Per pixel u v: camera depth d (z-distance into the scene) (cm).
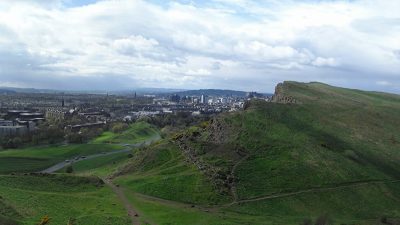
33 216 12450
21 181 15625
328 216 14750
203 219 13525
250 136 19675
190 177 16700
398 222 14750
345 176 17712
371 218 15212
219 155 18225
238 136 19638
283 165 17762
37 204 13525
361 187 17112
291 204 15462
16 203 13188
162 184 16312
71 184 16350
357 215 15338
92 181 16888
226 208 14875
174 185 16212
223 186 16150
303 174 17400
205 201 15312
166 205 14825
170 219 13362
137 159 19712
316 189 16588
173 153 19225
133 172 18425
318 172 17650
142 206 14538
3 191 14162
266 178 16900
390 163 19600
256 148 18862
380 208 15925
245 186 16312
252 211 14788
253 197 15750
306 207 15412
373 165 19125
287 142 19525
